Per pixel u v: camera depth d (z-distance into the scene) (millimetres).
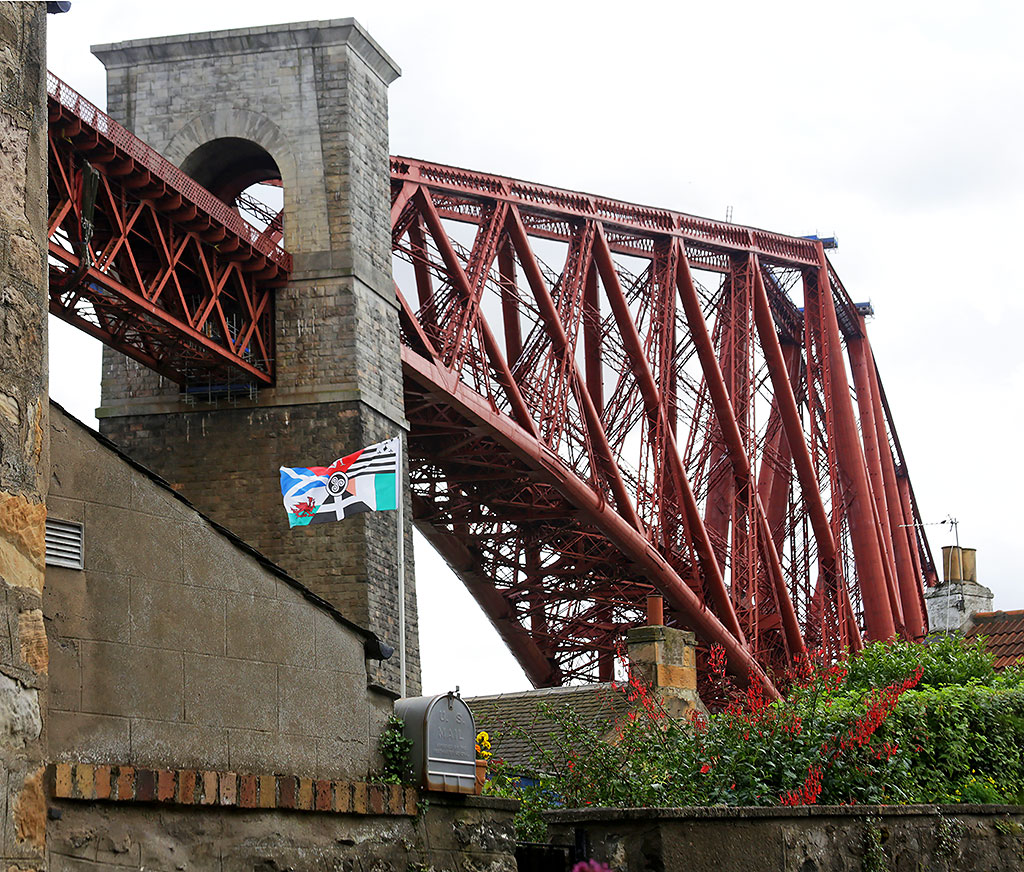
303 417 44844
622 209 58969
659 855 10445
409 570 45500
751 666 61000
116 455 8984
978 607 47688
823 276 74312
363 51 48281
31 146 7270
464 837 10984
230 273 43531
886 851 12648
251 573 9766
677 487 59219
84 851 8203
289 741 9836
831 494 73438
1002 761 19219
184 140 47531
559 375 53844
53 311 38156
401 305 49000
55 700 8359
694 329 62094
